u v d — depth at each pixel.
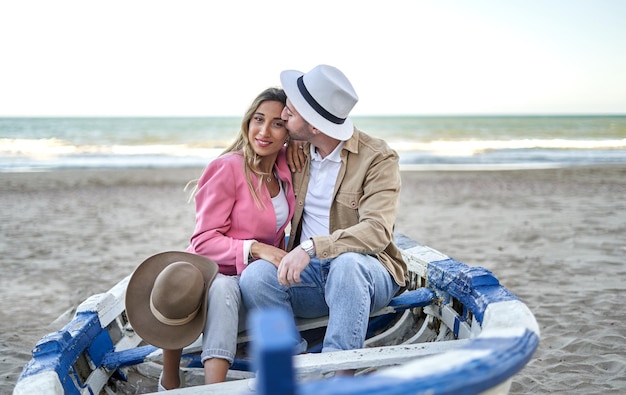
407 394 1.07
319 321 2.60
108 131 32.47
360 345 2.17
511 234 8.34
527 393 3.48
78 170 17.64
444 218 9.73
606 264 6.58
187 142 27.44
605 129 34.62
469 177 15.77
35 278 6.38
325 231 2.66
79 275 6.47
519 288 5.66
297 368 1.85
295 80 2.58
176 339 2.14
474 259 6.86
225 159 2.57
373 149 2.60
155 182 14.80
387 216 2.47
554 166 18.91
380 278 2.37
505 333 1.53
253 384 1.83
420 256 2.99
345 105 2.48
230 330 2.14
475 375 1.19
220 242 2.47
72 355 2.07
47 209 10.95
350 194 2.58
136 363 2.38
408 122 41.84
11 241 8.23
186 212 10.61
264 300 2.29
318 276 2.48
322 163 2.64
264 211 2.56
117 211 10.73
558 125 37.72
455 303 2.63
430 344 2.02
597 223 9.12
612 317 4.78
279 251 2.42
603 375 3.71
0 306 5.44
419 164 20.14
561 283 5.81
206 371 2.09
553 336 4.39
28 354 4.31
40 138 28.59
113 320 2.64
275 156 2.67
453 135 31.73
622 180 14.68
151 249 7.67
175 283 2.12
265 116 2.50
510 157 22.08
